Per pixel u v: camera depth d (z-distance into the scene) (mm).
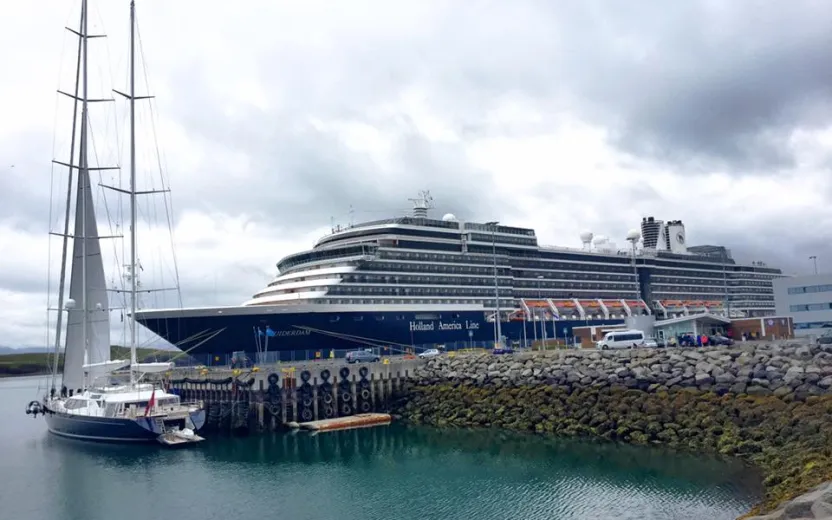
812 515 27266
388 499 42594
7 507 43219
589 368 65750
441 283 101188
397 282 96250
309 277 93938
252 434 65188
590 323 119312
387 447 58031
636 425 56344
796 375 53438
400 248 98250
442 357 80500
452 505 40906
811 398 50281
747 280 155375
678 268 141875
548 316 110875
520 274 115125
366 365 74500
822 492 28578
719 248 162750
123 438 60250
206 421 69375
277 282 98312
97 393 64125
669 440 53375
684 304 138625
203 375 73500
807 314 93750
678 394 57156
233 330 84875
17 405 111750
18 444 63312
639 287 135250
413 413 72125
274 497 43812
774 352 58188
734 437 50000
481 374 72875
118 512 41844
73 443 62469
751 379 55688
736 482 41562
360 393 74125
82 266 72125
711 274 148625
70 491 46344
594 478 44906
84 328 69750
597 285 126250
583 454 51875
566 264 122750
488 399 68875
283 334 86500
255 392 67375
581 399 62750
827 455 39625
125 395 62312
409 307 95812
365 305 91875
